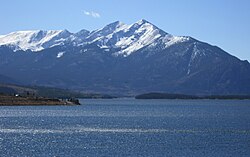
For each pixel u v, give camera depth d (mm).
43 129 166875
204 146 119938
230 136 144625
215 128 174625
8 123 195125
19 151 110000
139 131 161375
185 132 158000
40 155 104812
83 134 149125
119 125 187750
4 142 125125
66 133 152125
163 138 138250
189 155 105375
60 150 112000
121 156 104062
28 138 135625
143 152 109562
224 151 111250
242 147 118188
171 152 109625
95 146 119125
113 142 127562
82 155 105125
